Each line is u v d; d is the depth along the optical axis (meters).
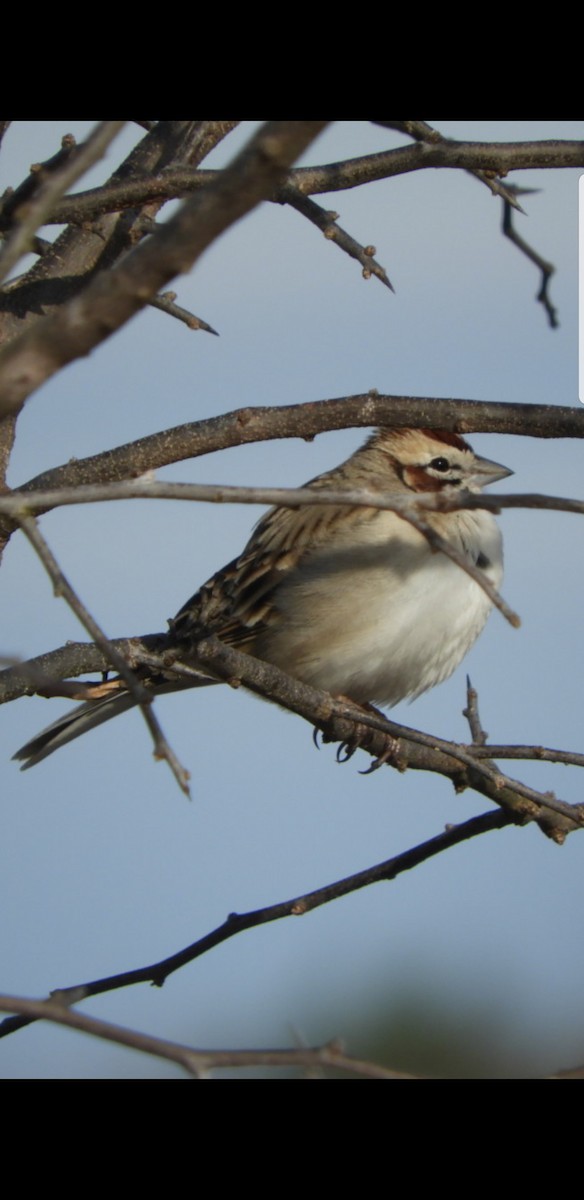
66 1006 5.16
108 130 4.74
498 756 8.55
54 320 4.85
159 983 8.59
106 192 8.61
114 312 4.82
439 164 8.95
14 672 8.96
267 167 4.61
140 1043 5.04
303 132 4.56
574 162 8.95
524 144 8.84
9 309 9.48
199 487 5.76
